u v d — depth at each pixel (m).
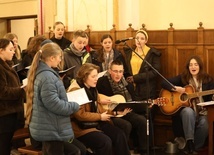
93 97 3.92
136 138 4.64
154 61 5.10
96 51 5.18
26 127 4.35
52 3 6.31
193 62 4.79
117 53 5.09
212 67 5.14
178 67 5.30
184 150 4.76
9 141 3.55
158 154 4.75
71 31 5.98
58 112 2.99
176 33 5.28
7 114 3.44
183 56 5.27
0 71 3.38
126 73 5.12
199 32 5.16
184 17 5.48
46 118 2.99
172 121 4.94
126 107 3.84
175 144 4.79
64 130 3.05
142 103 3.81
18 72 3.84
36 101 3.01
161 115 5.27
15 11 8.09
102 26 5.80
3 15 8.29
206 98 4.79
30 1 7.86
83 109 3.71
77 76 3.88
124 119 4.49
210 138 4.15
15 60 4.82
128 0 5.68
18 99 3.49
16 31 8.98
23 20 9.10
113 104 3.99
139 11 5.73
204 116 4.67
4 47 3.45
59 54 3.12
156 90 5.23
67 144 3.34
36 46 4.08
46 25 6.42
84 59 4.58
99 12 5.82
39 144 3.55
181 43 5.26
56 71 3.39
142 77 4.96
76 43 4.52
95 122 3.82
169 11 5.57
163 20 5.62
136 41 5.09
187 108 4.62
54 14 6.30
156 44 5.38
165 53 5.35
